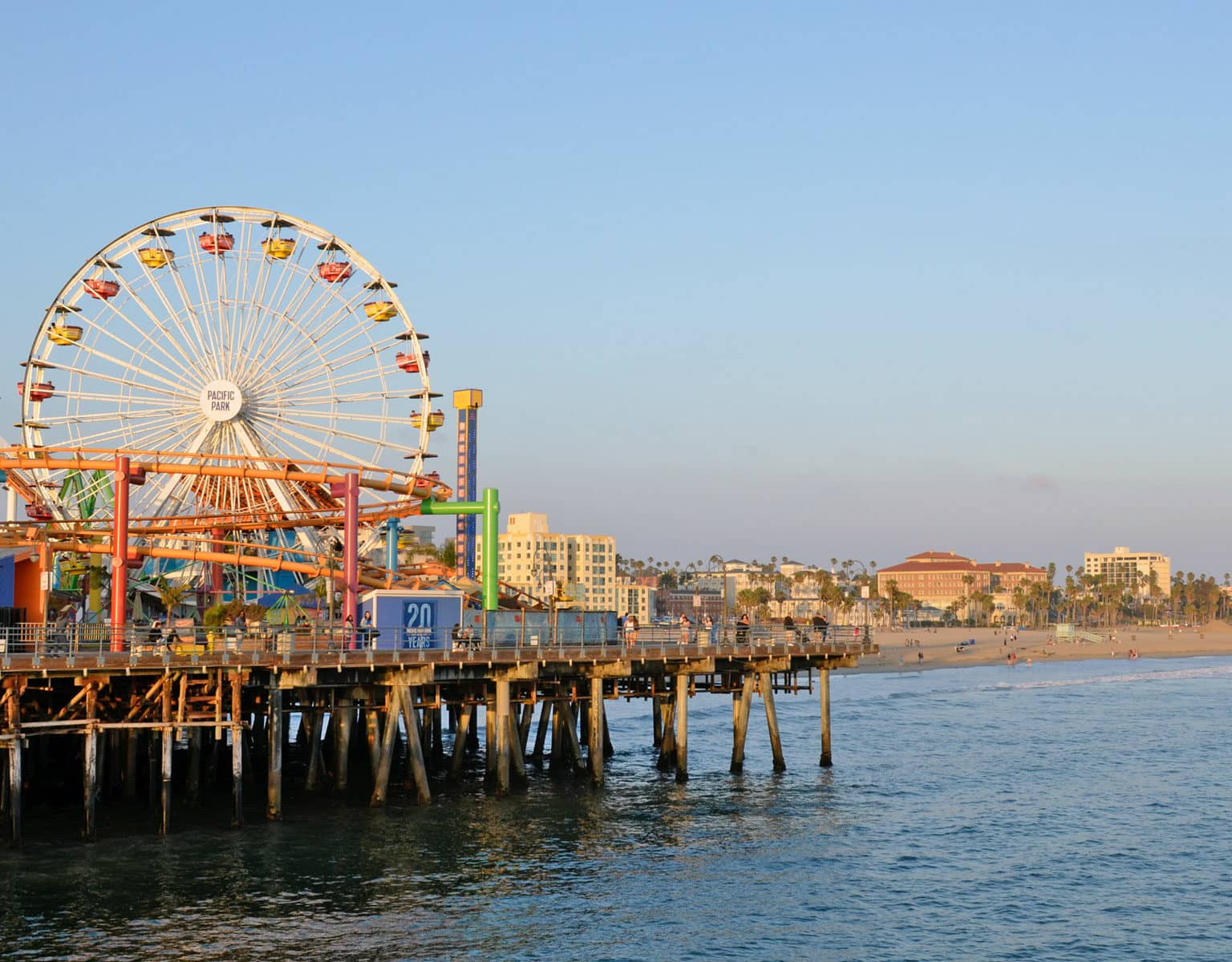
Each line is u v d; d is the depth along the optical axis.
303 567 92.56
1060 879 60.81
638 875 57.59
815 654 86.56
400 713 67.00
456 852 59.28
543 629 77.31
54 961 43.94
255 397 102.00
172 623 72.44
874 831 68.62
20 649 67.38
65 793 69.25
